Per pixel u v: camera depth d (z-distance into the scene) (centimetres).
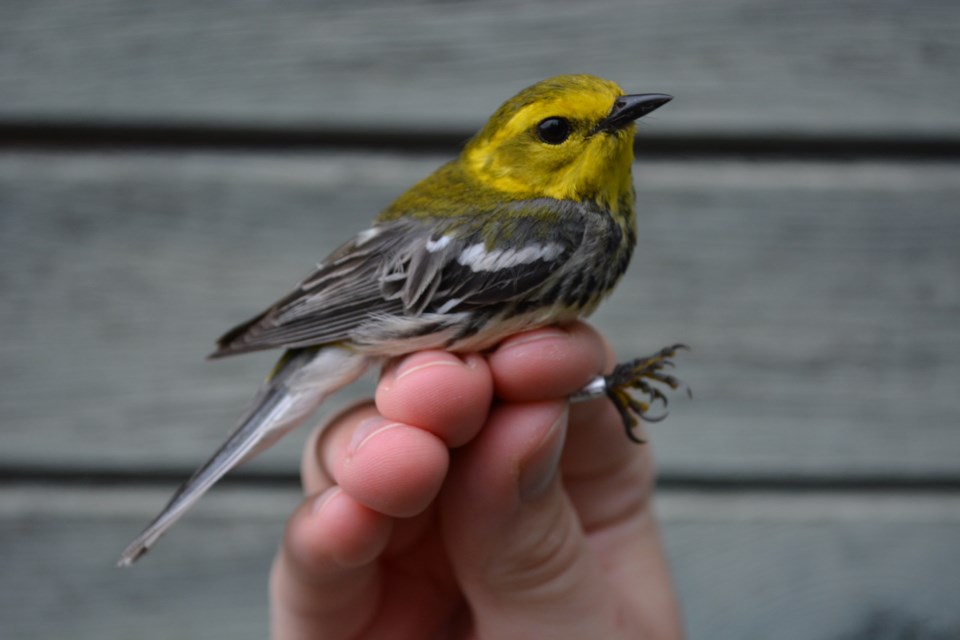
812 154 40
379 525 34
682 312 40
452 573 37
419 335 36
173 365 40
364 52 40
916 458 40
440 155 41
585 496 37
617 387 36
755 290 40
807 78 40
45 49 40
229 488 41
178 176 40
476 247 36
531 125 37
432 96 40
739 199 40
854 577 40
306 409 37
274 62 40
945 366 40
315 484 36
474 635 36
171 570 40
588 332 35
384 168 40
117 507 40
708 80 40
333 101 40
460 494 35
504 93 40
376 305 37
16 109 40
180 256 40
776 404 40
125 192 40
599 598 35
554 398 35
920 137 40
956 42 40
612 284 37
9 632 40
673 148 40
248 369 40
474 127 40
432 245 37
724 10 40
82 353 40
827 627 40
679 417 40
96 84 40
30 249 40
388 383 34
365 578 36
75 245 40
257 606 40
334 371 37
